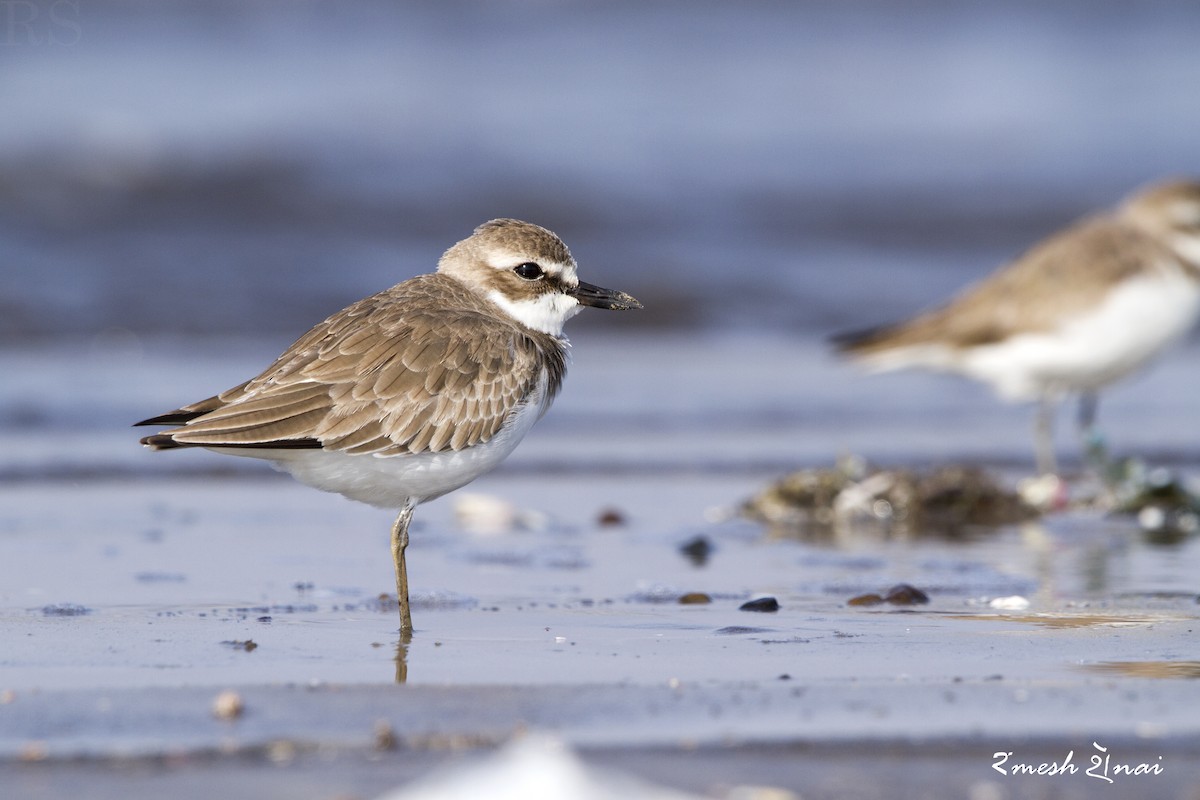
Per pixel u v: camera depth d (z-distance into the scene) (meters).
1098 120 32.12
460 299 9.66
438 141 27.80
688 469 14.79
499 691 7.09
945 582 10.20
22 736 6.26
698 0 37.25
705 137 29.78
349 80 31.16
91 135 25.98
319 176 25.41
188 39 31.89
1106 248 15.07
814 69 34.81
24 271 20.56
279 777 5.82
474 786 5.40
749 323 21.42
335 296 20.75
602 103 31.34
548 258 10.02
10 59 29.75
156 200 23.86
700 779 5.86
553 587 10.02
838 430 16.66
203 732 6.35
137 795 5.61
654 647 8.16
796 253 24.47
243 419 8.47
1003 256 24.98
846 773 5.96
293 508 12.84
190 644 8.08
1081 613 9.17
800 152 29.31
